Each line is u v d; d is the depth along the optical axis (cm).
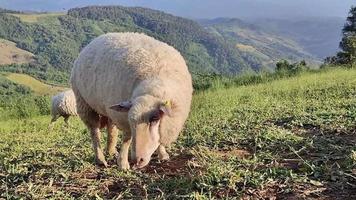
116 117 260
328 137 302
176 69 261
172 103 239
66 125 609
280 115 412
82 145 359
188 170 251
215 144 307
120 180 245
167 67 258
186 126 389
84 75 286
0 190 248
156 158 286
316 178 220
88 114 301
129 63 258
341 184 208
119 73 260
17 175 271
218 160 260
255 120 401
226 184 216
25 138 456
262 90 681
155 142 236
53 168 278
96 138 299
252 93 647
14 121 704
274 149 283
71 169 274
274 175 224
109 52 271
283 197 201
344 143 281
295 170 236
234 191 210
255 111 464
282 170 229
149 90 239
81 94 296
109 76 265
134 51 262
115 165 280
